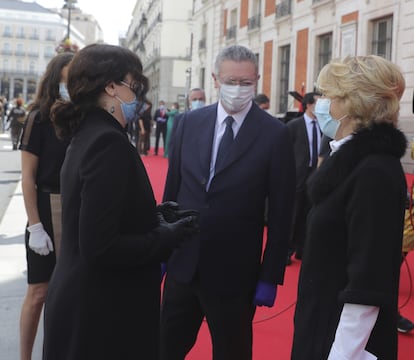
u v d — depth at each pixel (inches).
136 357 82.4
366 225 76.7
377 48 648.4
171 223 90.4
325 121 87.8
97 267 79.4
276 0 916.6
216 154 111.7
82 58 83.1
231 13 1138.0
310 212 87.1
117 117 84.7
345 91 82.5
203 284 107.7
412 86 567.2
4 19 3976.4
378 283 75.4
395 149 79.5
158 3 2084.2
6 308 177.9
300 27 829.2
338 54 716.0
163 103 811.4
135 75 84.5
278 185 108.0
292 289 205.3
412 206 144.6
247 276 109.0
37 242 124.9
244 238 108.5
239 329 109.4
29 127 125.6
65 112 83.8
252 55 110.0
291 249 242.2
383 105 82.2
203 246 107.9
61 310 80.7
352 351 76.0
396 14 597.0
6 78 4020.7
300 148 245.1
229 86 108.0
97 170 76.7
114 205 76.5
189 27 1950.1
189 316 114.3
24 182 125.5
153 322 85.0
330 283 81.7
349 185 80.0
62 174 83.5
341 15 709.3
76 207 79.8
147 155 816.3
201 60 1326.3
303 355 83.0
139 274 82.8
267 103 337.1
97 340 79.7
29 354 130.8
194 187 111.6
